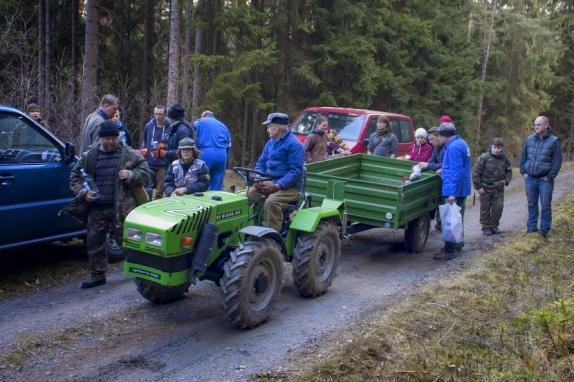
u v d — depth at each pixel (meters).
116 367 4.63
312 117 12.38
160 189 8.93
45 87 16.88
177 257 5.09
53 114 14.71
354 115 12.16
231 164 18.42
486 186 9.86
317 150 9.90
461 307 6.06
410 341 5.14
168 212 5.18
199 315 5.80
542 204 9.45
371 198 7.69
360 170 9.80
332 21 17.86
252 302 5.42
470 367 4.56
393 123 12.95
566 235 9.54
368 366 4.62
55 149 6.86
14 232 6.36
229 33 15.96
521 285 6.87
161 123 8.91
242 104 18.34
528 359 4.63
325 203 6.79
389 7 20.16
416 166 8.73
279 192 6.19
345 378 4.38
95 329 5.37
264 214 6.11
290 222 6.31
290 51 17.42
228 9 15.91
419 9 21.97
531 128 30.95
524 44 29.09
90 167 6.38
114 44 20.66
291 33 17.61
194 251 5.21
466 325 5.53
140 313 5.81
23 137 6.49
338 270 7.60
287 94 17.48
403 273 7.55
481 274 7.24
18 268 7.04
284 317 5.79
